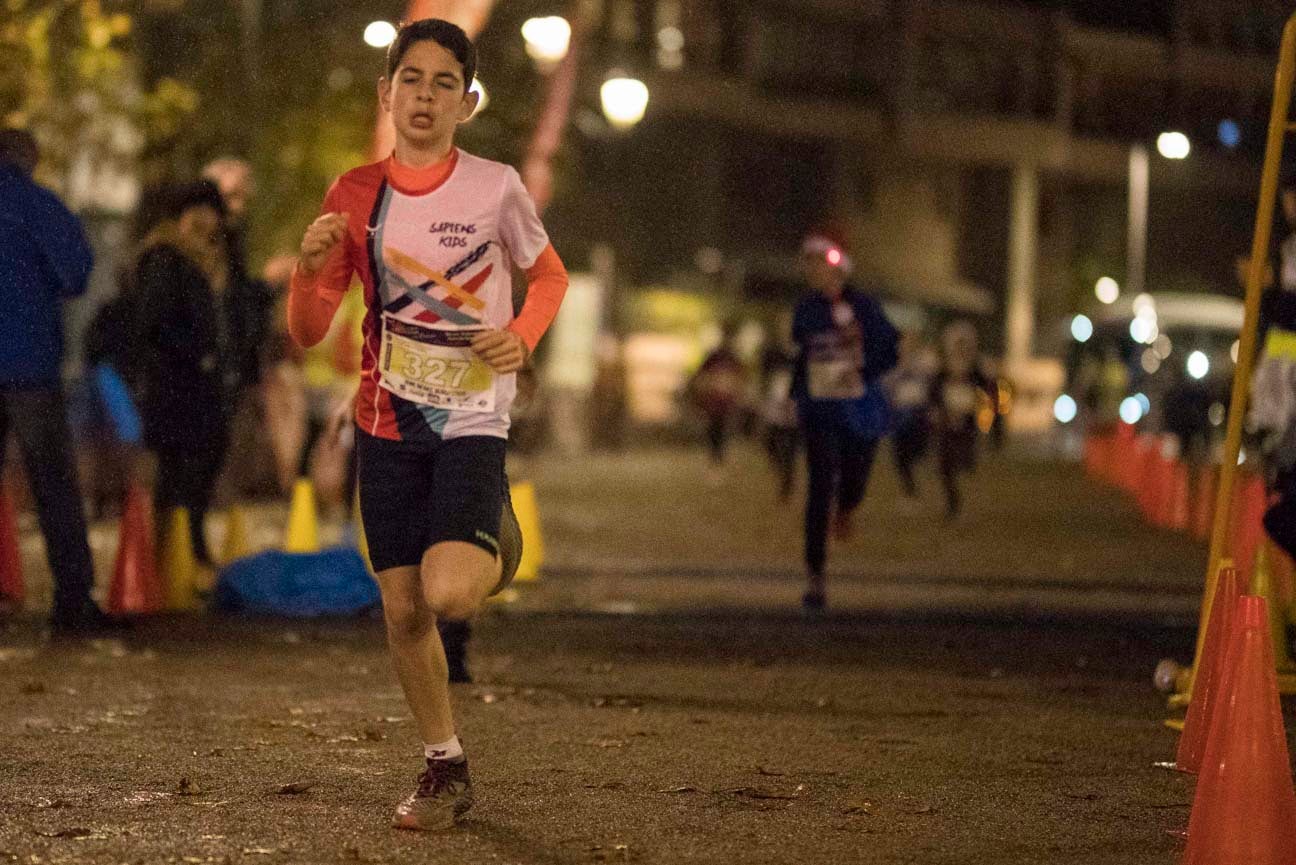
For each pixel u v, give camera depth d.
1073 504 51.06
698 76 121.25
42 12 38.72
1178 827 12.20
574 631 22.66
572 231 96.94
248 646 20.69
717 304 115.19
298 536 27.70
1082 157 155.38
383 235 11.07
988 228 148.62
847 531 26.17
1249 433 42.69
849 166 136.12
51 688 17.47
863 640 22.27
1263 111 170.25
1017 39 147.50
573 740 15.08
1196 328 102.00
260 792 12.81
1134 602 27.27
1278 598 19.27
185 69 51.31
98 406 36.62
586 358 81.19
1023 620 24.48
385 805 12.41
